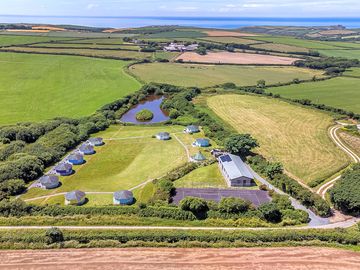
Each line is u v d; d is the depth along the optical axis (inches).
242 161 3730.3
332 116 5428.2
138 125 4977.9
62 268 2162.9
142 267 2194.9
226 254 2352.4
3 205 2711.6
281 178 3280.0
